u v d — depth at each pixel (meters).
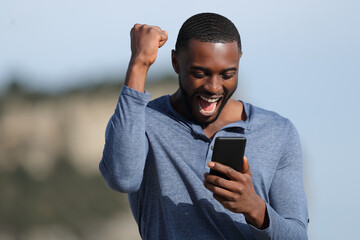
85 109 40.34
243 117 9.30
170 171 8.87
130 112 8.33
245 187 7.93
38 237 39.03
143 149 8.46
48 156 39.81
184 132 8.99
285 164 9.12
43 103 40.16
